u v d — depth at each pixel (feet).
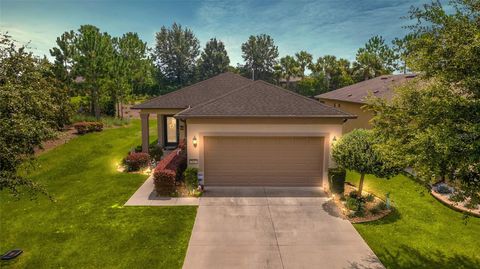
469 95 19.72
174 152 54.90
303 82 184.34
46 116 30.04
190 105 62.64
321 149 44.91
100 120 100.83
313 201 40.04
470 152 17.17
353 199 37.55
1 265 26.18
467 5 20.06
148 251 28.19
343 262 26.63
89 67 96.32
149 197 41.19
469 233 31.45
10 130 23.02
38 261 26.76
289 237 30.81
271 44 288.30
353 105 81.46
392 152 21.93
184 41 277.03
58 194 42.55
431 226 33.01
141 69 173.27
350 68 168.76
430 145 18.45
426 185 21.84
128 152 66.49
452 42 19.74
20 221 34.27
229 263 26.45
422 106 21.54
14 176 24.04
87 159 61.05
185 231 31.91
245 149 44.88
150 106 62.18
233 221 34.24
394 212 36.45
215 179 45.52
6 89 23.39
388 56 166.09
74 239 30.32
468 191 18.65
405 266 26.07
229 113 43.50
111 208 37.60
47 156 61.11
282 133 43.96
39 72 29.37
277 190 44.01
